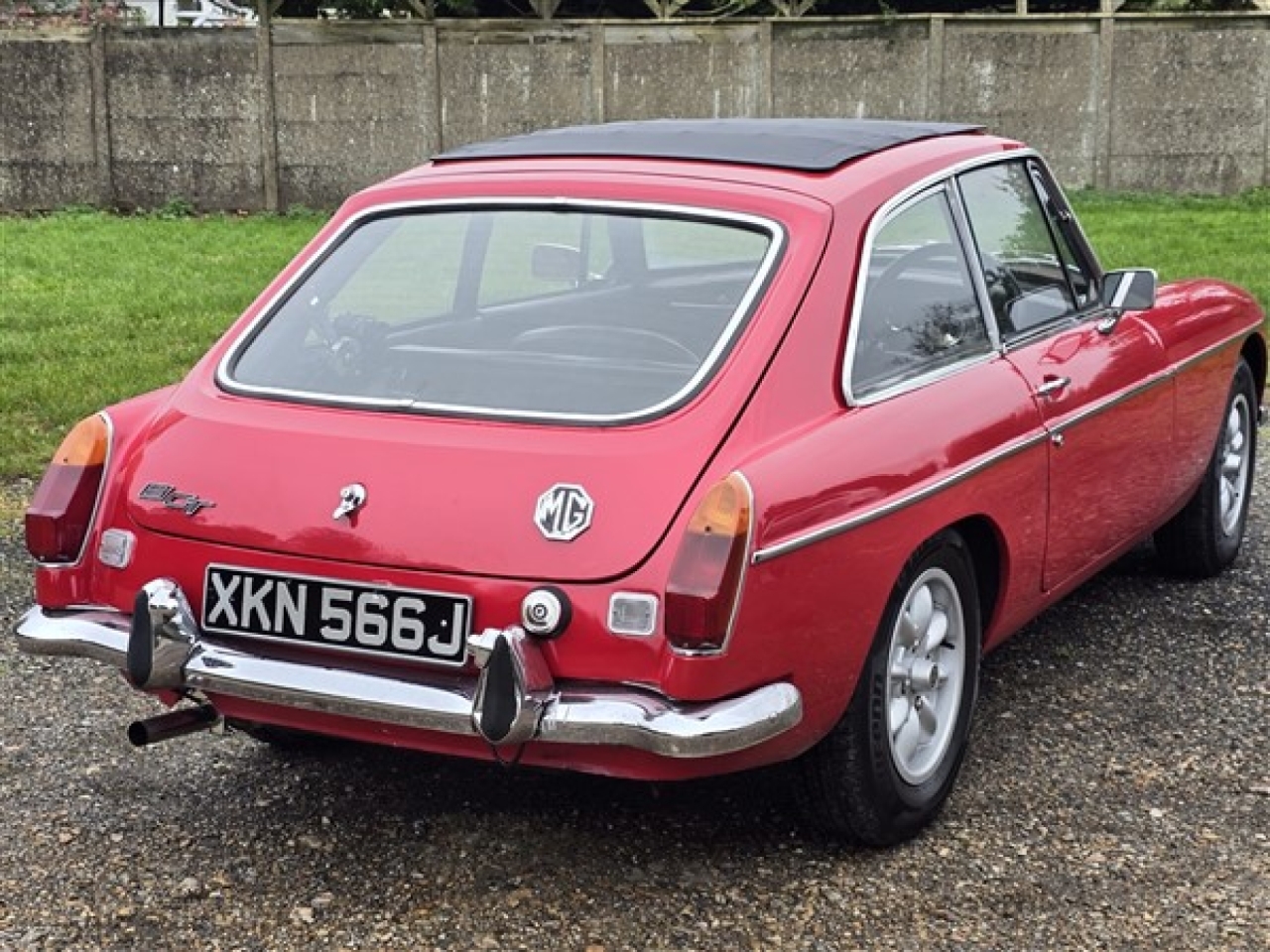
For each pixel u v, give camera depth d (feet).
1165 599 19.47
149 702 16.42
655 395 12.01
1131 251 46.85
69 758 15.03
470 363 12.82
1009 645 17.95
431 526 11.59
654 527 11.19
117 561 12.62
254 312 13.78
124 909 12.25
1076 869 12.79
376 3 66.69
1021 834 13.41
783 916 12.07
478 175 14.39
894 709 12.88
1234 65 61.26
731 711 11.00
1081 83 61.72
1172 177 62.44
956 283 14.43
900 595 12.69
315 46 61.41
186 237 54.49
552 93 62.03
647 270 13.03
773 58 61.72
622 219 13.32
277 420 12.60
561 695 11.14
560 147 14.71
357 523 11.78
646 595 11.07
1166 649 17.79
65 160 62.18
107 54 61.36
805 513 11.44
